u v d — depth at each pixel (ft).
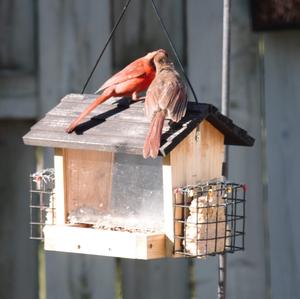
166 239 31.58
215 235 31.96
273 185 38.45
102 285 39.17
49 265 39.27
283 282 38.34
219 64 38.45
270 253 38.42
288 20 37.76
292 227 38.34
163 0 38.99
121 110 32.48
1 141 39.68
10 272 40.01
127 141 31.27
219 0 38.42
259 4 38.04
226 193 32.48
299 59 38.27
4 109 39.22
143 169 32.27
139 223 32.37
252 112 38.40
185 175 31.94
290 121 38.32
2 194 39.81
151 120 30.94
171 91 31.07
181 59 38.86
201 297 38.91
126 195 32.55
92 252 31.89
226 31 32.63
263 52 38.40
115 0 39.17
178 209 31.65
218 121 32.35
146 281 39.40
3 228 39.88
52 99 39.11
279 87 38.34
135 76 32.27
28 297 40.01
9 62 39.40
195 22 38.63
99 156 32.94
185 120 31.19
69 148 32.50
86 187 33.19
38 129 32.89
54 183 34.27
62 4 39.17
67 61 39.09
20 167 39.70
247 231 38.50
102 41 39.06
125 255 31.40
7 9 39.47
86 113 32.58
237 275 38.45
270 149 38.40
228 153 36.19
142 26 39.14
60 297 39.24
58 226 32.78
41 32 39.19
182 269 39.27
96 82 38.96
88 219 33.22
